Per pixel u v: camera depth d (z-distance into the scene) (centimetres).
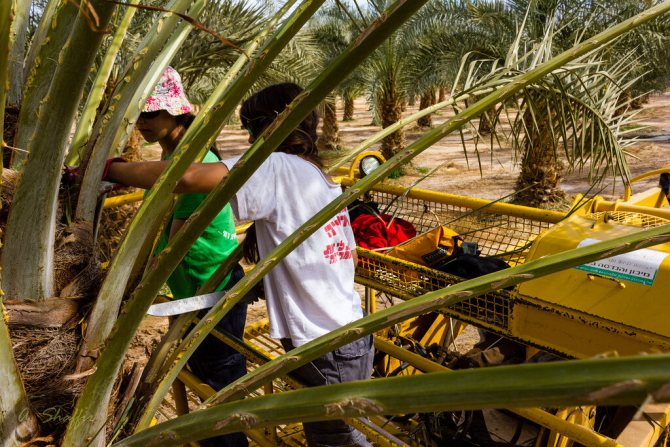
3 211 116
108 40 346
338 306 192
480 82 169
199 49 539
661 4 106
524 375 55
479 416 244
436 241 286
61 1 104
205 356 257
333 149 1959
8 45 85
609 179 1231
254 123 198
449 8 1047
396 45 1361
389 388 64
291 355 110
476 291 95
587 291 204
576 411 222
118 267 122
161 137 239
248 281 127
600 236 215
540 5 882
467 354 276
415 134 2242
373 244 309
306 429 211
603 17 879
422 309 98
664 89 1440
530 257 225
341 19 1376
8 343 109
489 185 1309
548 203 1059
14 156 116
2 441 114
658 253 196
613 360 49
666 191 305
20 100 123
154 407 139
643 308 191
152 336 460
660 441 237
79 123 152
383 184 347
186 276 254
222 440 250
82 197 133
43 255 119
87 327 123
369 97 1468
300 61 749
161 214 124
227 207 258
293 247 122
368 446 214
